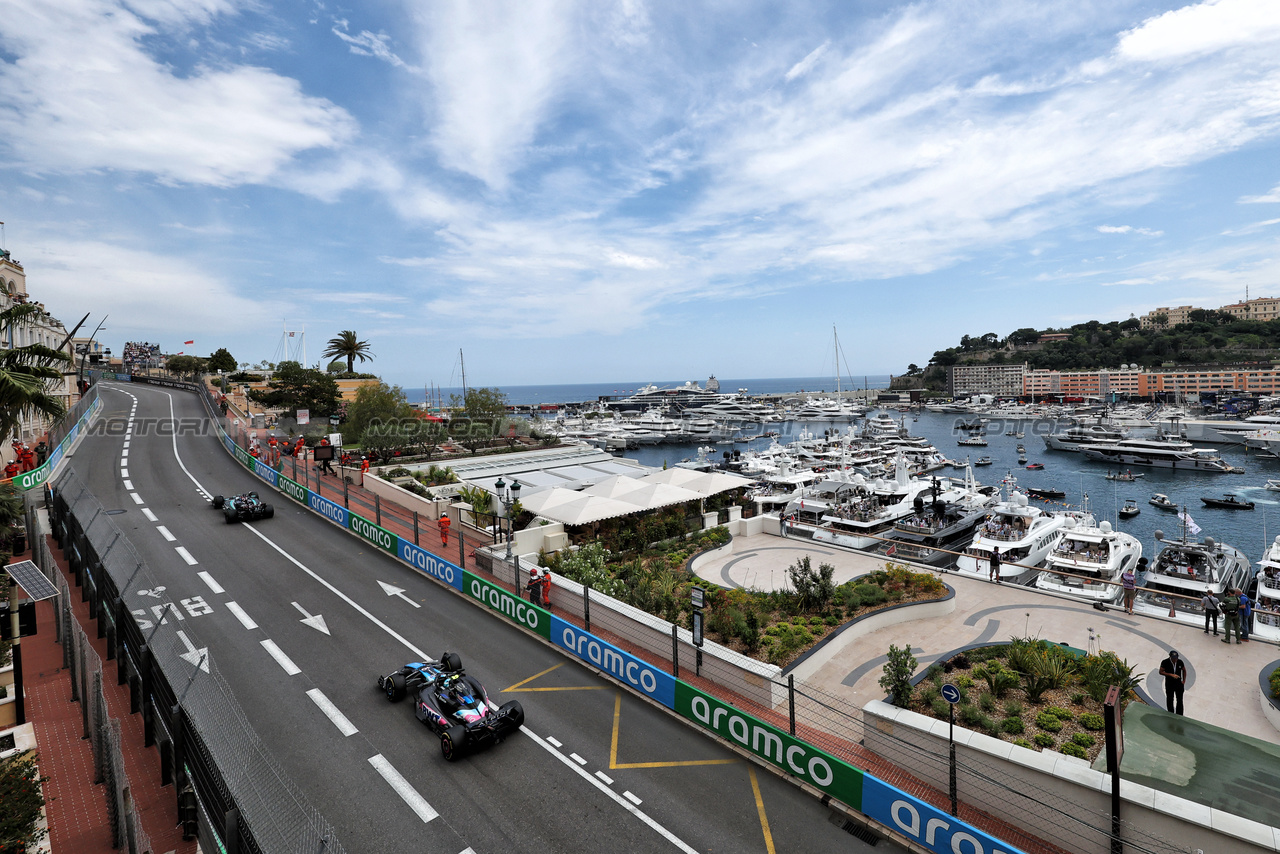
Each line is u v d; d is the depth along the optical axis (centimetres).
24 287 4641
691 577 2305
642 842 1068
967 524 4462
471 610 2073
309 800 1159
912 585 2153
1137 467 9606
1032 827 1053
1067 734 1248
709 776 1248
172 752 1127
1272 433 10800
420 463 4712
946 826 1002
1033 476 8931
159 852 979
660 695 1506
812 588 1966
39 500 2919
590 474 4562
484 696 1357
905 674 1341
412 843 1057
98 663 1109
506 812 1136
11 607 1270
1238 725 1381
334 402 6819
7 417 2217
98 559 1697
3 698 1245
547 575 2066
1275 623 2566
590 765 1277
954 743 1159
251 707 1462
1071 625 1964
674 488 3028
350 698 1510
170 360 9744
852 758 1285
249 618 1941
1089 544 3619
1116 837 907
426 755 1298
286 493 3544
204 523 2912
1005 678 1423
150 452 4431
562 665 1706
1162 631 1909
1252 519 6375
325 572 2369
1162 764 1024
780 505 5656
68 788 1091
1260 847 834
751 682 1497
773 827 1107
